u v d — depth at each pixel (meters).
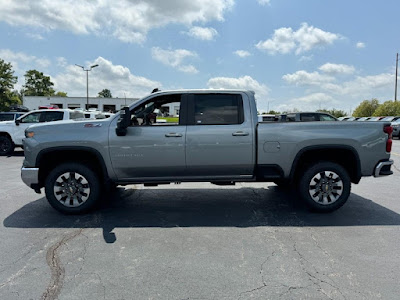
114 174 4.69
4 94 57.75
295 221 4.45
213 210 5.03
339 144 4.61
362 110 51.75
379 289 2.66
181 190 6.45
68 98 56.00
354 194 6.01
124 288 2.69
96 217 4.66
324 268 3.03
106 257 3.29
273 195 6.01
